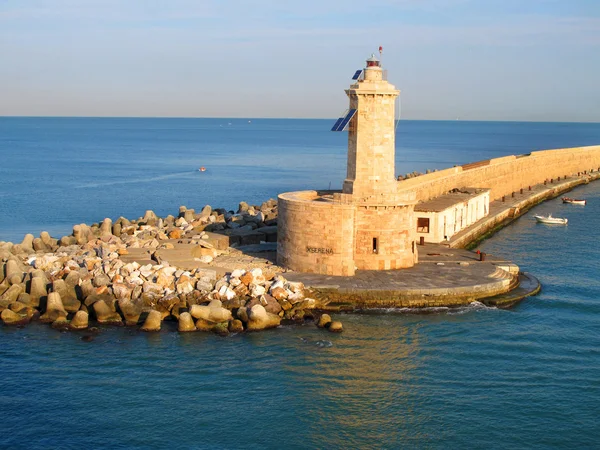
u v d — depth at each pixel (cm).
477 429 3788
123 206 12288
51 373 4322
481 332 5019
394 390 4184
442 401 4066
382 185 5947
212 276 5438
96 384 4194
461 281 5662
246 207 8744
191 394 4100
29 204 12238
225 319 4997
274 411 3947
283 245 5994
